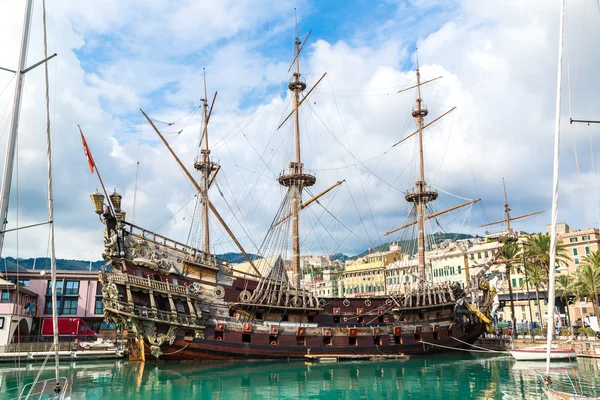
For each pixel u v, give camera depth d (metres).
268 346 50.78
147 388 34.97
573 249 106.88
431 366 49.31
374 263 147.50
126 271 46.53
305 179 67.69
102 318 80.06
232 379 39.41
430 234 76.75
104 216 46.72
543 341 63.94
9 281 71.88
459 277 119.12
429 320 60.69
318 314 55.00
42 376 40.22
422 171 77.75
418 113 80.31
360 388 36.53
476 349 65.56
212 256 51.91
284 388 36.09
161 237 49.81
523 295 110.31
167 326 46.59
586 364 49.53
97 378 39.06
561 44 19.75
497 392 34.53
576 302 97.81
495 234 118.50
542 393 33.75
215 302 50.00
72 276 80.56
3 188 17.34
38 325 76.38
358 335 55.25
